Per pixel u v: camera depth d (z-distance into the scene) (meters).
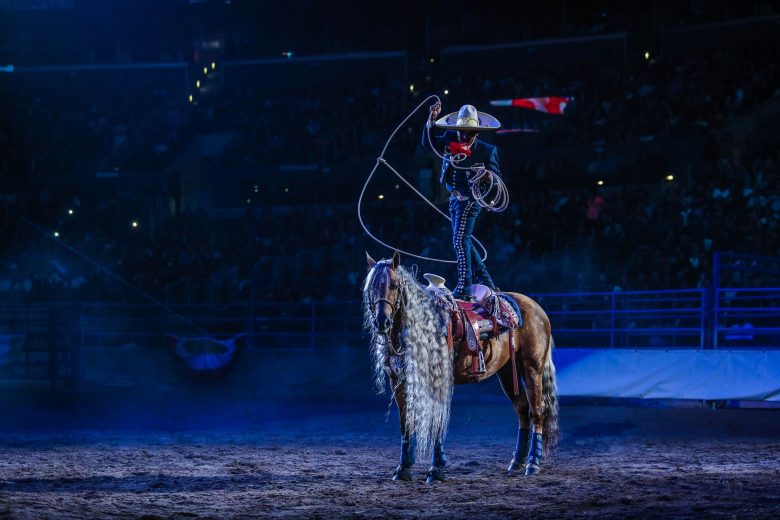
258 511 6.86
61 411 17.56
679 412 15.51
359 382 20.95
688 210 23.67
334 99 36.84
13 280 29.02
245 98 37.97
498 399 18.52
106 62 42.56
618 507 6.45
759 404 15.80
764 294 19.75
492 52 36.19
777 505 6.23
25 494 7.75
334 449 11.55
